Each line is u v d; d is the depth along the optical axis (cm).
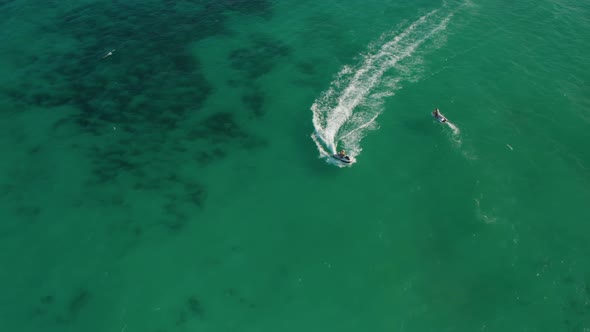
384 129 5919
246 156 5631
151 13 8181
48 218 4941
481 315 4181
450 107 6203
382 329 4094
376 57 7088
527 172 5375
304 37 7562
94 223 4906
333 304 4266
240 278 4453
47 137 5828
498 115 6062
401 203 5109
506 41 7325
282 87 6581
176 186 5294
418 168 5456
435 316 4181
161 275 4469
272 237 4806
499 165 5453
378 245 4734
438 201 5116
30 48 7275
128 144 5769
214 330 4078
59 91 6494
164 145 5766
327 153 5625
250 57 7162
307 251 4684
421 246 4725
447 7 8194
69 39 7481
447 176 5356
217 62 7062
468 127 5916
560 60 6906
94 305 4244
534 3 8250
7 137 5809
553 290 4341
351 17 8025
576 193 5147
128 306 4234
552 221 4897
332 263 4581
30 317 4150
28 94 6431
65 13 8131
